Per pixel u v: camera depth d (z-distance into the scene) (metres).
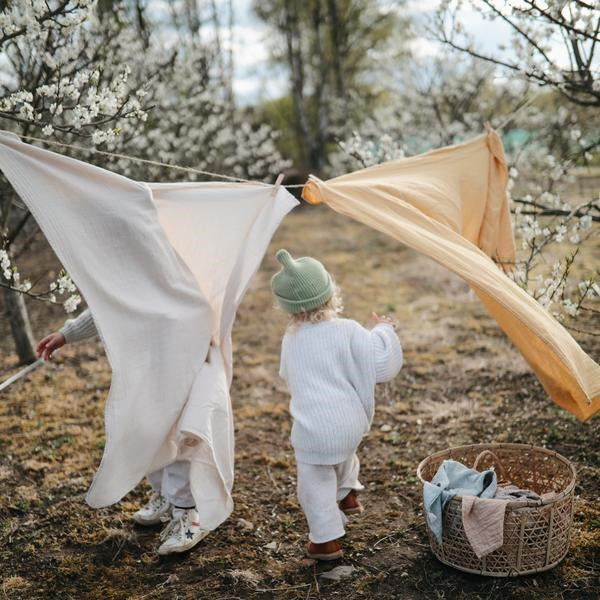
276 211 3.06
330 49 17.42
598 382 2.83
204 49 9.32
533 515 2.69
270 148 9.26
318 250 10.59
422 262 9.27
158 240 2.83
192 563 3.11
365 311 7.24
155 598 2.87
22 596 2.93
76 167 2.71
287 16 16.34
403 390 5.14
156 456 2.98
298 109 17.06
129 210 2.77
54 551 3.26
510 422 4.42
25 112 3.50
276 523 3.45
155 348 2.83
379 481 3.84
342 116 15.34
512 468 3.36
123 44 5.94
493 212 3.66
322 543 2.97
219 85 9.51
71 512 3.59
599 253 8.36
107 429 2.72
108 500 2.84
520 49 4.40
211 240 3.06
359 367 2.93
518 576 2.77
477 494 2.87
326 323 2.98
